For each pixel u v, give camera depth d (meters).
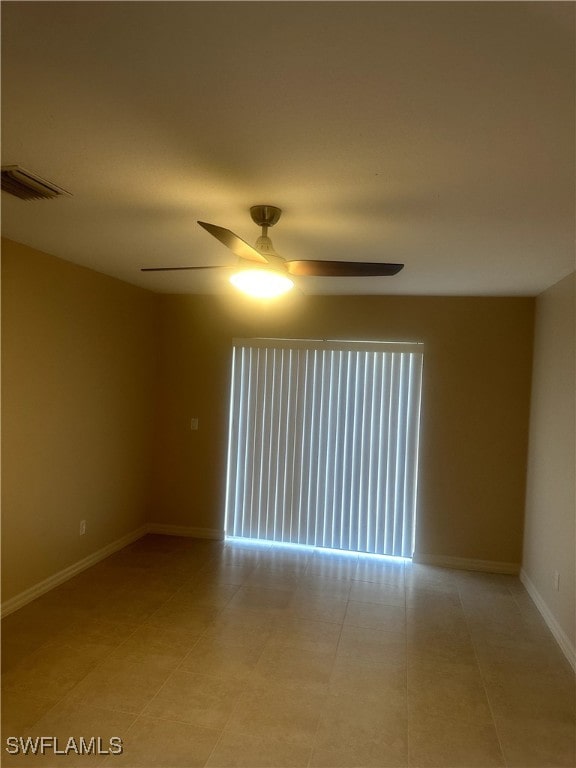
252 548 4.87
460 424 4.59
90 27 1.20
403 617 3.56
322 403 4.85
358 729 2.38
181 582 4.02
